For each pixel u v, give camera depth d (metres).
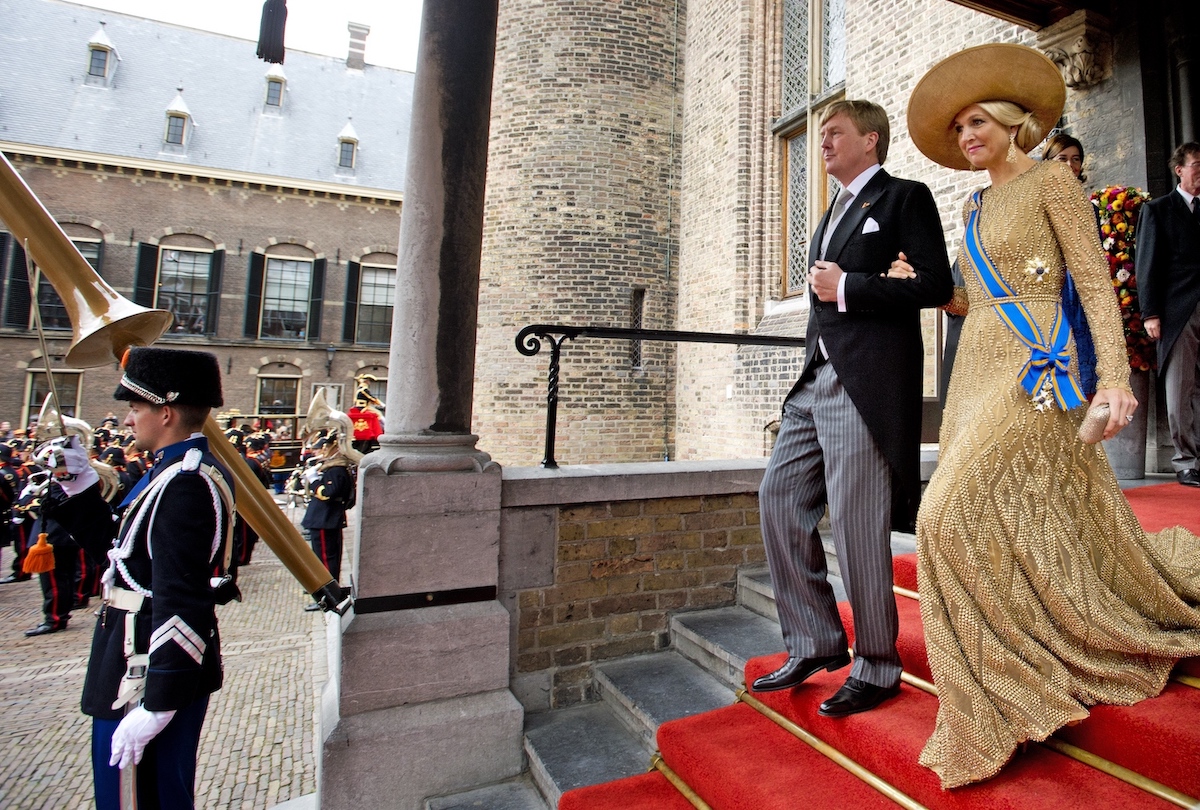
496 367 10.23
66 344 19.61
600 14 10.39
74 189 20.41
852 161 1.82
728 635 2.90
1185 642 1.51
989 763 1.40
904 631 2.00
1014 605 1.44
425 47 2.69
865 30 6.79
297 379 22.33
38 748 4.29
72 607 6.97
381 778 2.35
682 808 1.92
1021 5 4.46
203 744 4.34
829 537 3.33
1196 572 1.68
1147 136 4.12
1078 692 1.44
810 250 1.98
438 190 2.66
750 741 1.94
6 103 20.58
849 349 1.71
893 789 1.58
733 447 8.97
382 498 2.49
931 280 1.61
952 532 1.45
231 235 21.75
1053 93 1.62
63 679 5.52
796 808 1.59
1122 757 1.43
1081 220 1.53
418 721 2.41
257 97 24.52
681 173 10.70
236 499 2.22
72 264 1.82
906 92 6.21
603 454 10.11
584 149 10.25
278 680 5.46
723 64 9.49
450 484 2.60
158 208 21.14
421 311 2.66
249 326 21.73
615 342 10.23
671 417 10.52
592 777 2.30
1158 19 4.18
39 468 6.89
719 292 9.39
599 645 2.99
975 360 1.64
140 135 21.88
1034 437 1.50
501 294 10.30
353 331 22.81
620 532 3.05
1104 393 1.42
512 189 10.34
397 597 2.52
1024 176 1.63
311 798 3.20
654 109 10.60
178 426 2.01
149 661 1.75
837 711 1.74
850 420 1.72
